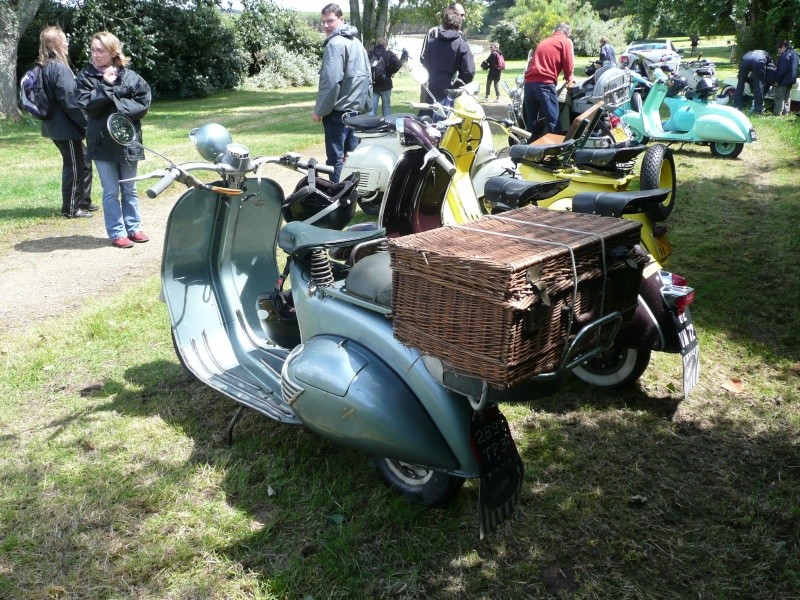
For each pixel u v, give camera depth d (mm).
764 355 4352
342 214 3801
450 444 2637
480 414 2658
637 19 32156
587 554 2760
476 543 2812
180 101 24266
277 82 28469
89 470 3244
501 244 2404
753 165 9852
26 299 5457
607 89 7738
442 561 2721
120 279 5906
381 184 6465
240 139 12703
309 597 2516
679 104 10789
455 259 2238
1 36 17297
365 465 3293
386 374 2727
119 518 2922
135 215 6891
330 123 7141
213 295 3791
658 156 5980
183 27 24750
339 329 2932
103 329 4758
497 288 2145
